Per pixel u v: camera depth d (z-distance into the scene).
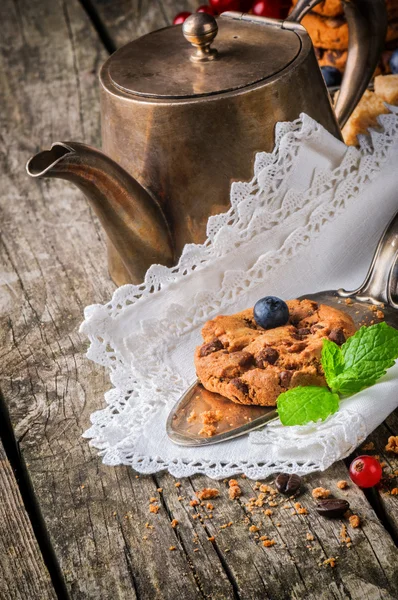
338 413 0.62
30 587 0.60
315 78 0.69
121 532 0.61
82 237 0.79
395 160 0.72
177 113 0.66
